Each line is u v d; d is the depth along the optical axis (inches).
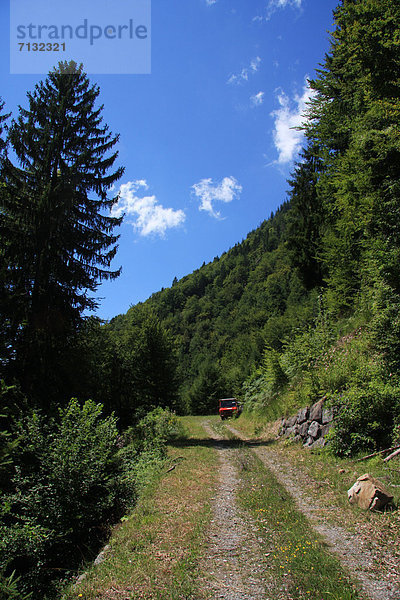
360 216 520.1
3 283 510.6
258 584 158.7
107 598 155.3
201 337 4461.1
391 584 147.6
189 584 160.4
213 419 1314.0
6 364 501.0
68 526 268.7
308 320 1073.5
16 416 375.9
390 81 461.1
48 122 639.1
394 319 376.2
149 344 981.2
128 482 333.7
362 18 466.0
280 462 409.4
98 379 729.6
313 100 758.5
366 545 184.1
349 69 534.0
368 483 236.2
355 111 639.1
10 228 560.7
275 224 7524.6
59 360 604.1
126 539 218.2
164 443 582.2
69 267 607.8
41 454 303.6
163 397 1000.2
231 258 6963.6
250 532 219.9
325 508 247.1
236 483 339.0
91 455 311.9
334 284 705.6
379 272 413.4
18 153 580.7
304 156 1032.8
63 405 538.0
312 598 142.6
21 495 277.0
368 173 478.3
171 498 291.1
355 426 354.9
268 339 1612.9
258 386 1031.6
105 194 660.1
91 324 668.7
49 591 213.6
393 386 338.6
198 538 211.3
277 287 3078.2
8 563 230.2
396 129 431.8
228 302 5123.0
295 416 522.3
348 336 531.2
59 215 585.3
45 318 574.9
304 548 186.1
